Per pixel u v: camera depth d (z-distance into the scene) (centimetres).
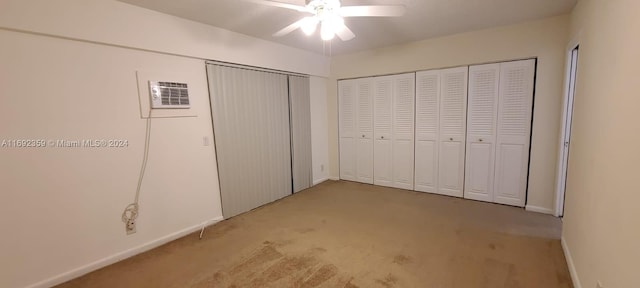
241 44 317
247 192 342
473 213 312
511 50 306
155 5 231
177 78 266
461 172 363
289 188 407
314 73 431
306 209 344
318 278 200
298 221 306
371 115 431
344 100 457
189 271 214
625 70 124
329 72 464
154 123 252
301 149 425
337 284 192
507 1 238
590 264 159
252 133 344
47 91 194
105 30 214
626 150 119
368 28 308
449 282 190
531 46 294
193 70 279
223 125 309
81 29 203
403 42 373
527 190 319
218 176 309
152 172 253
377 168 438
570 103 276
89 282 204
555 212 297
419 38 354
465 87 344
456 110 355
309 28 205
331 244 250
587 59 191
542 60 291
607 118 144
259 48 339
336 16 183
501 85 321
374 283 192
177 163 271
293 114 407
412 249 237
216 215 310
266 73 359
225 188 316
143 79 242
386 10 175
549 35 284
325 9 176
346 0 225
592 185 164
